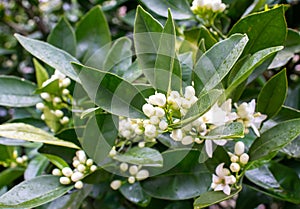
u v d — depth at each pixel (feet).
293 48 1.96
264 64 1.85
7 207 1.63
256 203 2.16
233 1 2.20
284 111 1.88
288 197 1.82
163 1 2.17
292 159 2.07
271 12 1.69
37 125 2.25
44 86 1.98
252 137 1.90
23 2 3.21
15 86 2.15
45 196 1.72
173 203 2.13
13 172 2.18
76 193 1.85
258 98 1.82
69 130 1.89
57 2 3.27
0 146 2.16
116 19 3.02
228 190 1.62
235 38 1.55
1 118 2.95
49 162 2.13
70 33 2.29
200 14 1.98
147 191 1.89
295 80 2.47
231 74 1.72
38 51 1.77
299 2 2.38
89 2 2.97
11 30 3.34
